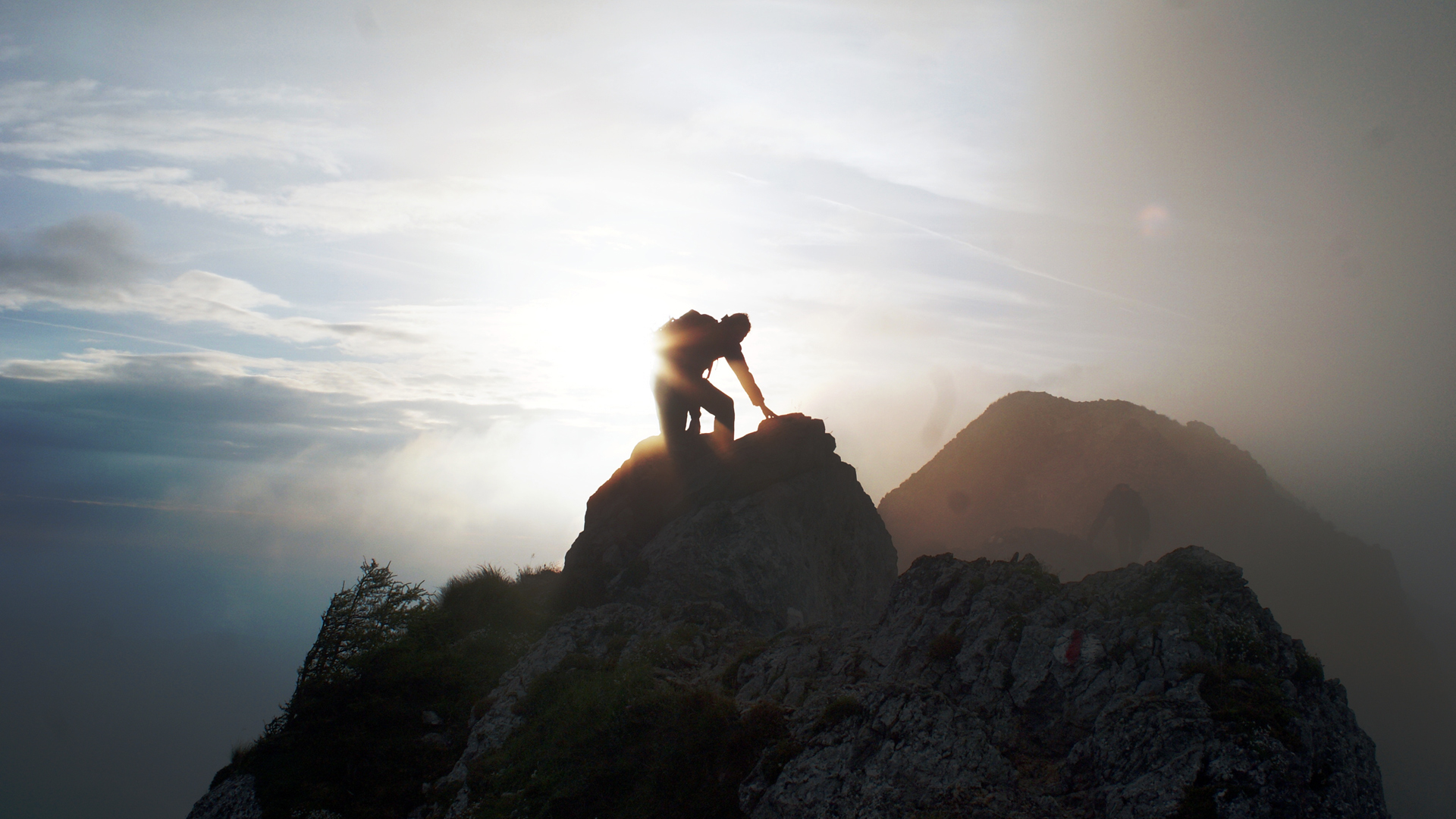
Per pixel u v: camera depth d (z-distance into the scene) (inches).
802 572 545.0
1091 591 323.9
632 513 586.6
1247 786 222.7
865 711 286.5
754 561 522.6
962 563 371.9
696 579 520.7
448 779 405.7
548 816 331.3
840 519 611.5
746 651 398.0
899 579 390.9
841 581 599.5
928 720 273.3
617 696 363.9
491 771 386.9
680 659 419.5
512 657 504.7
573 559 592.4
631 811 312.0
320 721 459.8
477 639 528.4
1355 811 225.6
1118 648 286.7
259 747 458.3
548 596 606.5
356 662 486.6
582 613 512.7
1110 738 252.5
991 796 249.8
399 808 406.6
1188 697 255.8
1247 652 269.3
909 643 339.9
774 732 306.0
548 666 458.9
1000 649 308.0
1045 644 301.6
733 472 566.9
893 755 267.3
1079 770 255.4
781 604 520.1
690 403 601.0
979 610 331.9
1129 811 229.9
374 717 456.1
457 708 467.5
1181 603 290.4
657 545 546.9
